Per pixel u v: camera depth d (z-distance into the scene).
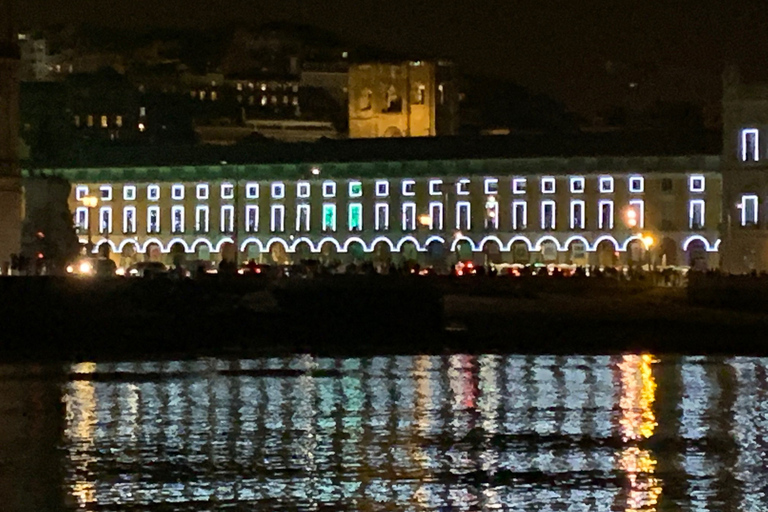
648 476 54.31
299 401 72.31
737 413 69.00
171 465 56.16
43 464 56.25
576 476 54.44
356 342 100.81
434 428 64.62
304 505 50.00
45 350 92.88
